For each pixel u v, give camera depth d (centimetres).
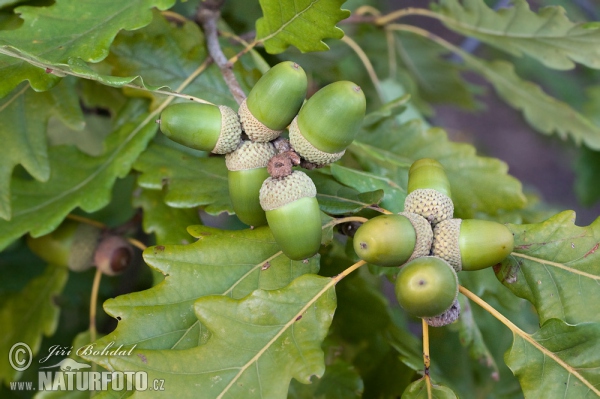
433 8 45
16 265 49
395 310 47
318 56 48
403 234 29
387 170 41
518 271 33
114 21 34
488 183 41
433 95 60
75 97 38
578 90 66
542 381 31
